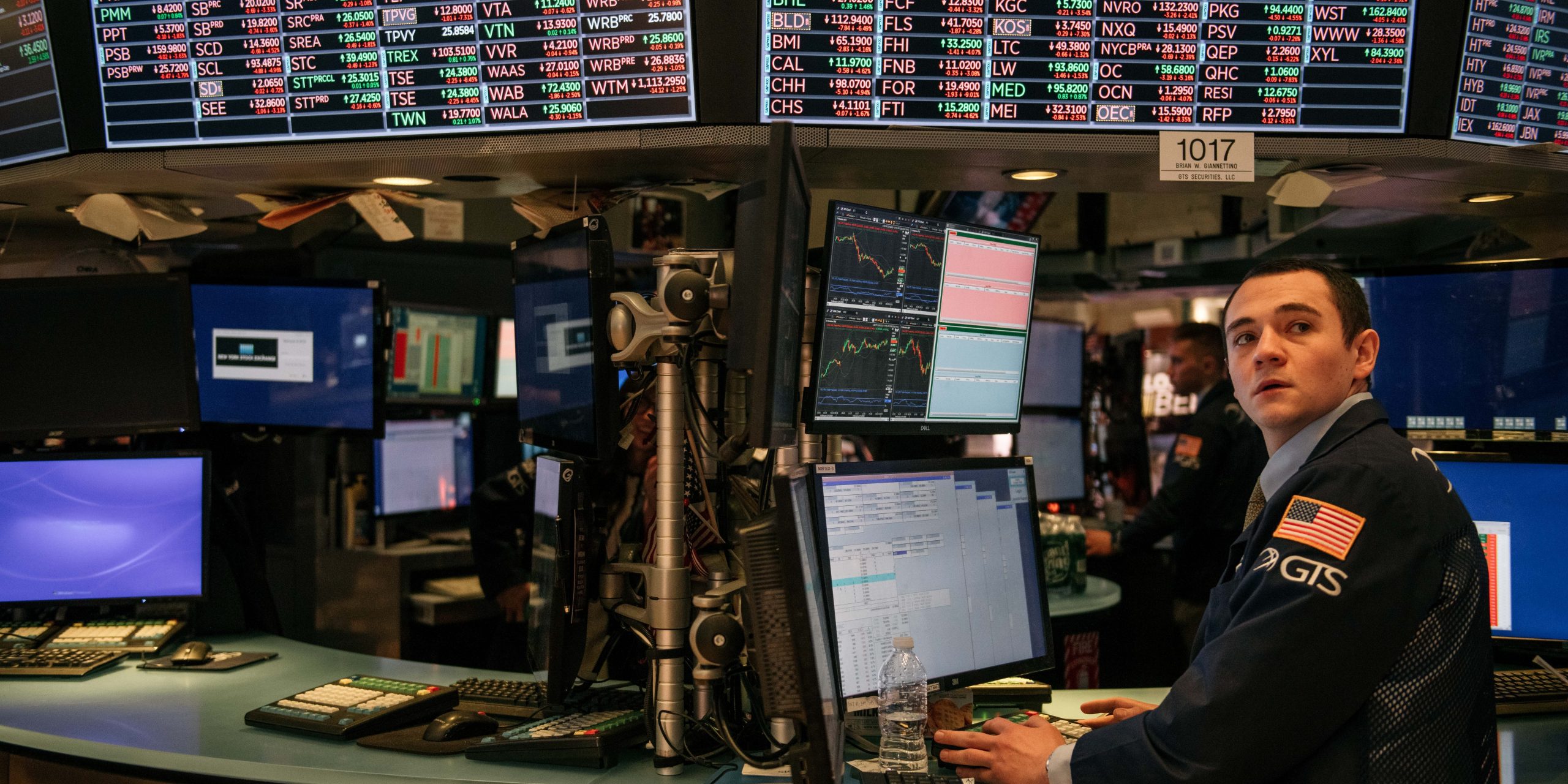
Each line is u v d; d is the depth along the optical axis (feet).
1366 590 4.40
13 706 6.44
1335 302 5.10
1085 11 6.72
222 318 9.20
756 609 4.44
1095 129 6.81
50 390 8.06
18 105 7.25
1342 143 6.96
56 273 9.64
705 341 5.61
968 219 14.51
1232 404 11.07
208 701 6.55
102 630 7.77
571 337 5.88
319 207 7.95
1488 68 7.04
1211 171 6.88
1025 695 6.39
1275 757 4.42
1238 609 4.80
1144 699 6.70
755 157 6.89
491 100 6.73
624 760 5.45
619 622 6.06
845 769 5.37
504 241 13.79
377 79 6.81
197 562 7.93
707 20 6.48
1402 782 4.40
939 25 6.63
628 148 6.68
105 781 5.64
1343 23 6.86
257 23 6.85
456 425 13.61
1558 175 7.45
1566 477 6.81
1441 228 11.14
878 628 5.26
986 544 5.94
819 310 5.44
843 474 5.24
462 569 12.53
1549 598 6.84
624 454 6.88
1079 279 15.40
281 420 9.22
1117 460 16.05
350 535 12.56
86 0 6.92
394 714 5.91
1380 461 4.68
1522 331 7.34
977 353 6.37
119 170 7.14
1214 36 6.81
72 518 7.85
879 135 6.67
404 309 12.49
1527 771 5.52
